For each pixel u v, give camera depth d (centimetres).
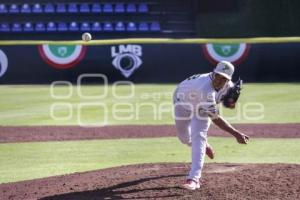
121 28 7169
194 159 1673
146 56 5550
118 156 2511
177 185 1744
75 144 2805
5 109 3969
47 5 7350
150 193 1675
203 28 7319
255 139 2881
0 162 2412
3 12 7306
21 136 3011
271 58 5506
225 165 2075
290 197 1600
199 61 5541
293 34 7262
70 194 1720
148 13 7381
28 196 1748
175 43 5531
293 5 7400
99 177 1952
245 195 1619
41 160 2445
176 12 7475
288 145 2714
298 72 5522
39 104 4188
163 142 2836
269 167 2002
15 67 5562
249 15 7438
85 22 7219
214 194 1630
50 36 7169
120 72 5562
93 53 5553
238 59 5516
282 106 3994
